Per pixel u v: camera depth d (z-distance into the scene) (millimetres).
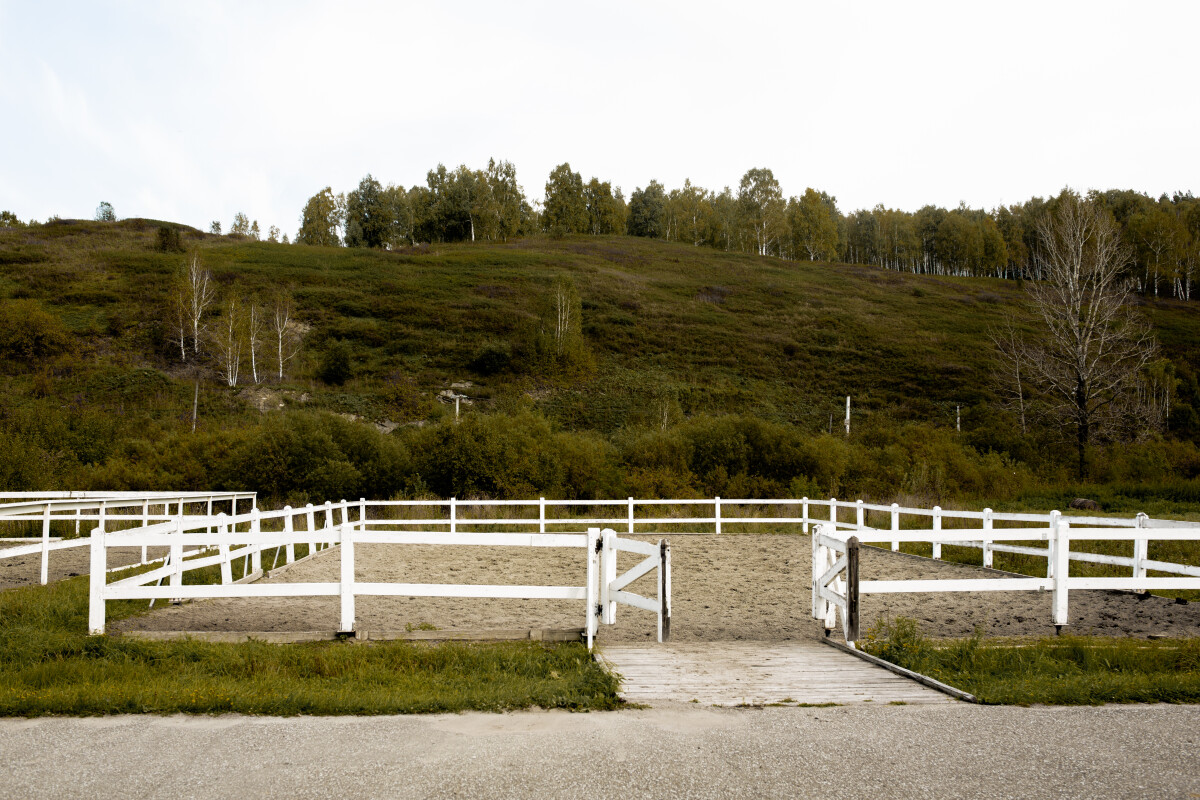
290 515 15922
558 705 5910
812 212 117250
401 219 125688
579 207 131125
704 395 48781
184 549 17391
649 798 4043
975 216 156500
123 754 4809
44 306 53094
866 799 4023
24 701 5777
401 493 28422
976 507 26406
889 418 43781
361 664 7059
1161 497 29281
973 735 5113
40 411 33156
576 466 29250
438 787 4211
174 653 7438
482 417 32062
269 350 50406
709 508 27656
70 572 14328
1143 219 90875
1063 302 38844
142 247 75688
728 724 5406
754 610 11000
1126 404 38438
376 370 49312
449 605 11211
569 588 8180
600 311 65625
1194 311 78188
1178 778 4320
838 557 9391
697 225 134000
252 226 150625
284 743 5012
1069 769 4465
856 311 73375
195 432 33375
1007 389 50375
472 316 59969
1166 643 8180
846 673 6945
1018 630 9484
